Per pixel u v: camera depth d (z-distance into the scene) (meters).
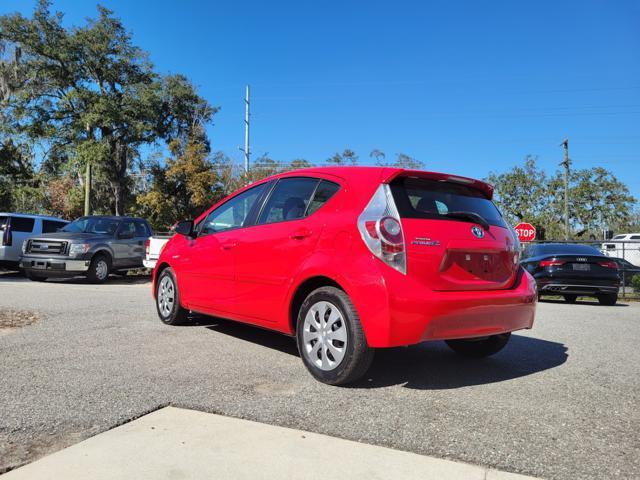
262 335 5.84
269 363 4.59
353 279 3.79
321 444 2.87
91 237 13.05
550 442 2.99
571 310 9.58
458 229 4.09
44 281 13.38
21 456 2.67
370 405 3.55
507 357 5.16
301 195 4.60
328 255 4.04
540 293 11.23
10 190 32.88
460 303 3.84
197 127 42.31
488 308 4.03
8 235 13.82
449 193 4.39
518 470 2.63
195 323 6.51
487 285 4.19
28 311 7.29
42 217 14.80
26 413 3.26
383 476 2.52
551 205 43.53
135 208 43.19
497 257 4.33
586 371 4.62
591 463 2.72
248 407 3.44
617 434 3.13
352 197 4.08
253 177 44.31
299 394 3.75
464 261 4.07
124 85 38.41
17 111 35.09
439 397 3.78
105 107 34.84
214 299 5.43
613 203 43.41
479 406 3.59
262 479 2.46
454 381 4.22
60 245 12.63
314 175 4.57
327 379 3.97
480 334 4.04
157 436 2.93
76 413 3.27
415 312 3.68
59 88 37.19
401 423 3.22
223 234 5.39
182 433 2.98
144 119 38.47
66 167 35.44
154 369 4.32
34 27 35.41
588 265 10.86
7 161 33.09
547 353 5.38
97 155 34.44
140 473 2.49
